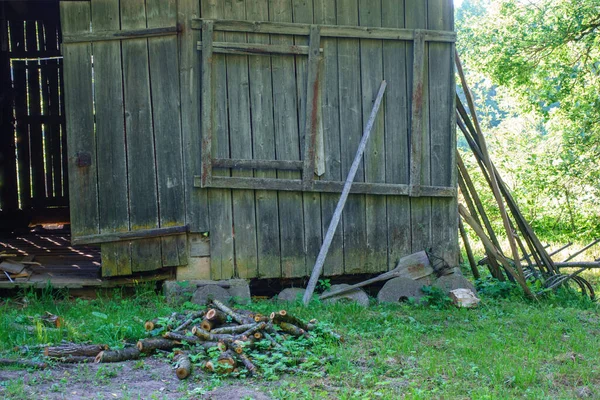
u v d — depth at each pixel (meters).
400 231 10.00
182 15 9.11
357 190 9.73
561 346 7.61
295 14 9.56
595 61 18.39
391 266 9.95
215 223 9.27
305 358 6.57
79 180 8.92
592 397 5.93
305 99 9.58
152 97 9.09
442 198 10.19
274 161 9.42
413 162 9.95
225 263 9.31
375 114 9.77
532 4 19.09
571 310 9.52
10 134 14.40
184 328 7.29
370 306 9.59
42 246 11.44
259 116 9.42
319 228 9.66
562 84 18.17
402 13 9.98
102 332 7.18
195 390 5.67
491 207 20.00
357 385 6.06
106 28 8.99
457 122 10.91
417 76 9.94
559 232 19.61
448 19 10.16
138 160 9.05
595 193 18.92
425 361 6.70
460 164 10.91
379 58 9.88
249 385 5.93
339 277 9.98
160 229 9.05
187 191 9.16
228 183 9.24
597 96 17.34
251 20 9.38
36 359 6.34
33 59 14.94
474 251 16.61
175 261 9.14
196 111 9.18
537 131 23.38
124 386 5.78
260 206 9.45
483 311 9.38
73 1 8.92
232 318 7.38
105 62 8.98
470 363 6.72
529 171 19.28
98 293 9.14
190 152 9.14
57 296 8.98
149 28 9.06
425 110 10.07
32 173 14.73
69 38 8.90
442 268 10.12
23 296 8.83
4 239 12.27
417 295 9.84
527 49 19.00
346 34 9.68
